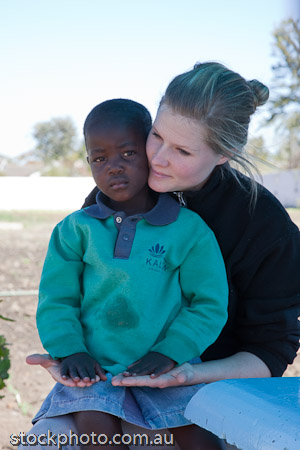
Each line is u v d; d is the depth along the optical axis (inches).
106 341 59.6
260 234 66.4
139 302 59.7
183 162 59.7
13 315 241.8
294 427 36.7
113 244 62.1
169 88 59.9
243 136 62.1
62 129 2180.1
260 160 65.2
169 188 61.6
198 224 64.0
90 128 62.1
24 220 657.6
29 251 419.5
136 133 61.9
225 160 63.1
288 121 544.7
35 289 295.9
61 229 65.8
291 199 904.9
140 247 61.3
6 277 326.6
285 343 66.1
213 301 61.2
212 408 43.0
